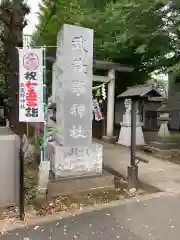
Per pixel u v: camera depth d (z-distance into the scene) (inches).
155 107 677.3
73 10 336.8
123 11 328.5
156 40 331.9
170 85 526.0
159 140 348.5
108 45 387.2
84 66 205.2
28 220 143.9
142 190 200.7
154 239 126.0
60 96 205.8
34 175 210.8
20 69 161.3
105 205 166.2
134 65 453.7
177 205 167.0
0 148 155.5
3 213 152.5
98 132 525.7
